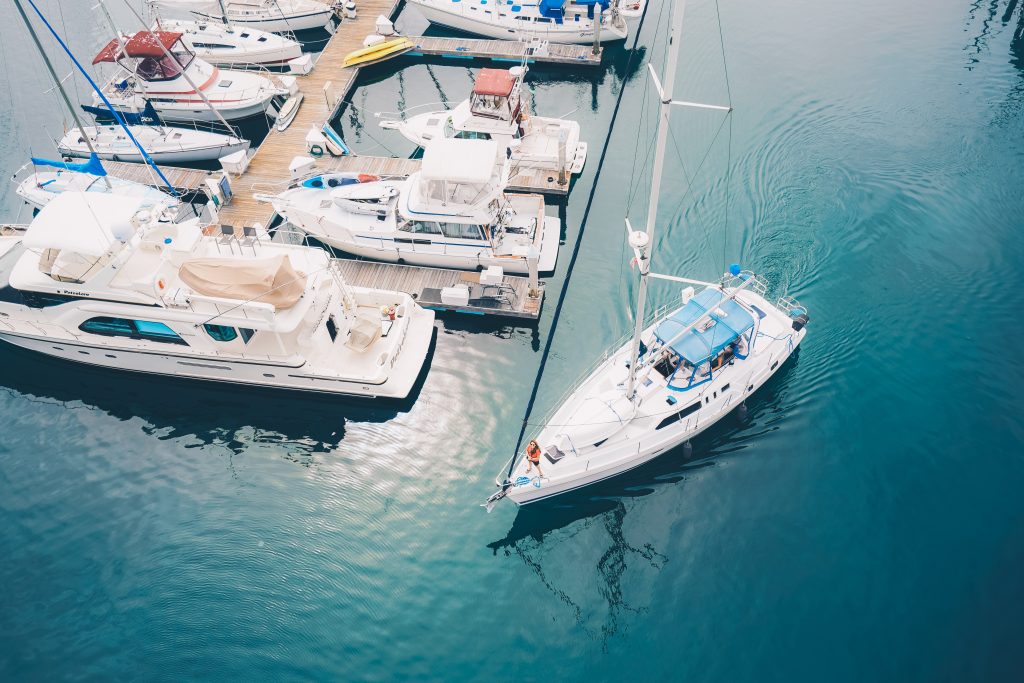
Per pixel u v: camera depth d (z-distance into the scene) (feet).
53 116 129.29
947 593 72.02
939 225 103.76
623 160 118.83
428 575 75.31
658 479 81.71
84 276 86.17
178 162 120.06
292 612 72.79
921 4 145.28
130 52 116.98
